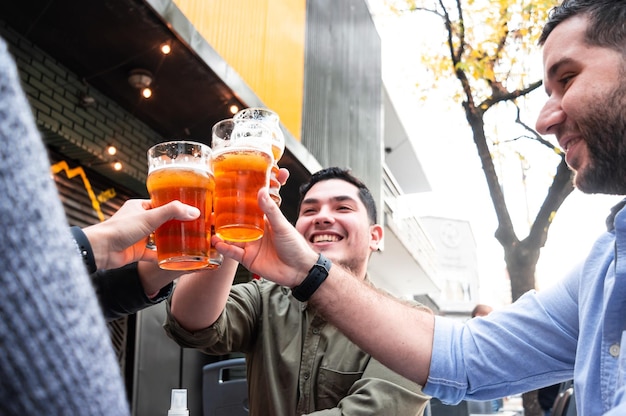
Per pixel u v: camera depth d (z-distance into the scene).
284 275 1.56
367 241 2.48
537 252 6.52
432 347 1.67
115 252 1.39
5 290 0.44
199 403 5.27
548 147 6.50
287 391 2.12
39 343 0.45
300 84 6.04
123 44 3.77
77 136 4.24
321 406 2.08
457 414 4.85
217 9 4.36
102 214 4.76
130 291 1.54
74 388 0.46
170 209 1.32
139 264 1.56
